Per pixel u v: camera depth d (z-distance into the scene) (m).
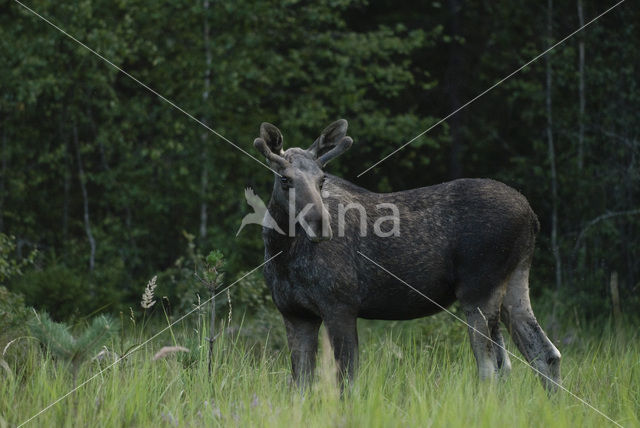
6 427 16.77
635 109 49.84
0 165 57.69
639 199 48.81
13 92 54.47
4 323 23.00
